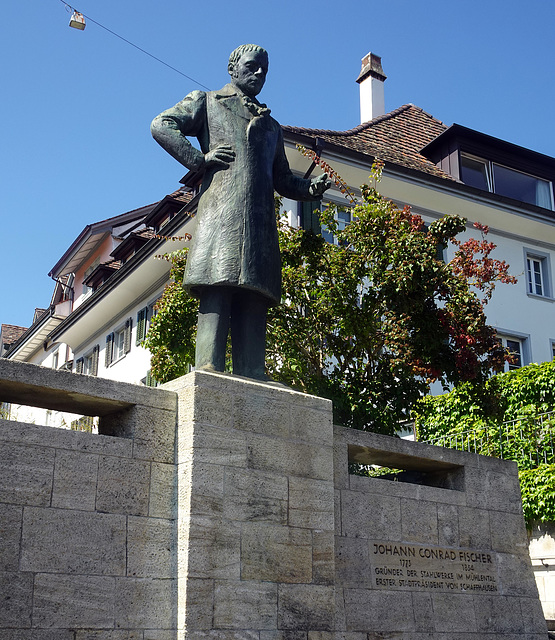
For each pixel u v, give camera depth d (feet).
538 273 87.45
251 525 24.08
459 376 40.57
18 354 139.23
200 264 27.12
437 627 28.91
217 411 24.48
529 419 51.85
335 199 70.33
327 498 26.20
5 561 20.33
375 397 40.32
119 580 21.89
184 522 23.00
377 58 96.48
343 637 26.21
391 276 37.86
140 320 90.33
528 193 88.48
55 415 97.09
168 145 27.48
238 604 23.07
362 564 27.63
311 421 26.63
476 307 40.16
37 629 20.29
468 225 82.89
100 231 110.01
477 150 84.23
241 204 27.50
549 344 84.28
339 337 41.27
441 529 30.50
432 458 31.35
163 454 23.88
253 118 28.71
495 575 31.58
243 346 27.68
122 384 23.75
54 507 21.44
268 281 27.55
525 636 31.53
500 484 33.24
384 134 86.58
